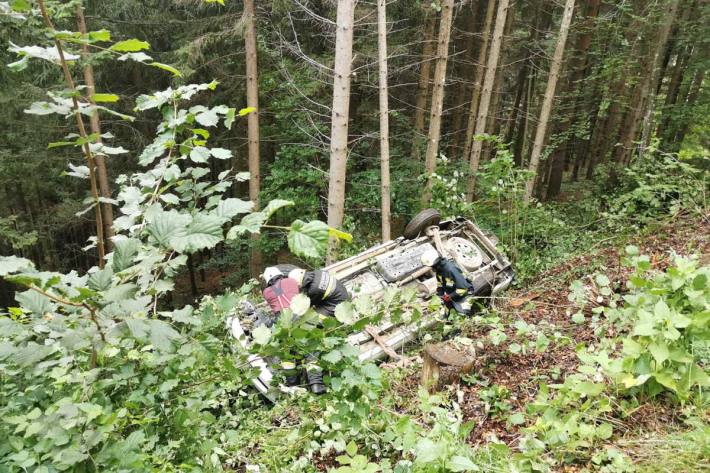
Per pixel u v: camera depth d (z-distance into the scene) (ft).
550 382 11.09
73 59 5.32
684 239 19.58
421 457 6.36
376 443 9.66
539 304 16.67
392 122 43.04
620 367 8.40
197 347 5.87
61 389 6.14
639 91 37.88
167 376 6.31
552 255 24.35
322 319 6.05
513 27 48.80
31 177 38.37
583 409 8.38
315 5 35.91
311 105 35.73
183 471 6.38
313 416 11.84
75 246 51.06
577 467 7.89
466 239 23.43
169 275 5.56
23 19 5.24
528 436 8.23
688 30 36.47
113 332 4.82
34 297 5.00
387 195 28.58
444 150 51.34
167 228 4.98
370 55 33.71
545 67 49.29
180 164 26.84
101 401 5.84
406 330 16.01
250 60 32.76
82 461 5.08
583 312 14.42
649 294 9.77
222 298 6.24
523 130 56.59
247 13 31.53
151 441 6.19
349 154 36.73
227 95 40.68
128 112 41.04
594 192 35.45
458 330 15.37
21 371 5.99
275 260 43.50
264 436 11.74
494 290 20.27
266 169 42.52
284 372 7.27
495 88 44.91
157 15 37.91
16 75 30.60
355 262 20.59
